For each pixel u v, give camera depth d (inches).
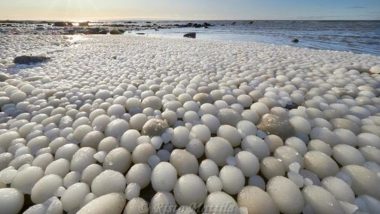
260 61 214.2
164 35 783.7
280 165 69.2
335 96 115.0
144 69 183.3
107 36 639.8
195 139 79.1
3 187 64.4
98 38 548.1
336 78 145.6
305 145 78.5
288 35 718.5
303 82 135.9
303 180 65.5
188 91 120.3
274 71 168.2
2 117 100.7
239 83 138.5
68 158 74.2
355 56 241.4
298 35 703.7
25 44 361.4
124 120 91.5
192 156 70.8
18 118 98.7
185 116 95.0
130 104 107.0
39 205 57.9
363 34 696.4
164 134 82.6
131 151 78.0
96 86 133.2
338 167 69.6
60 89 127.9
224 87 128.4
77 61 221.0
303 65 186.5
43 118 97.7
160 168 65.3
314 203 57.8
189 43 430.3
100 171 67.8
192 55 260.2
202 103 107.6
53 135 86.0
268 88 125.1
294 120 90.4
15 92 119.6
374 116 95.6
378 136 82.0
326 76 152.4
